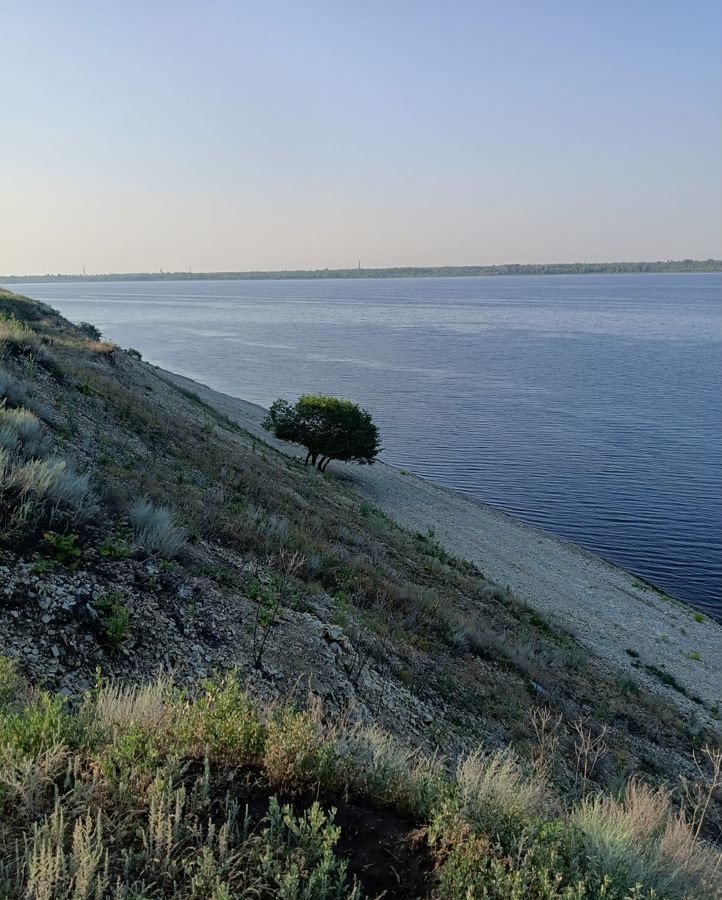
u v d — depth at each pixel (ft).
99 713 16.24
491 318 606.14
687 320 557.74
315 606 35.70
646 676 61.93
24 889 10.32
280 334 469.57
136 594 27.30
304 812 12.78
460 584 65.46
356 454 124.06
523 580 86.07
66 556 26.89
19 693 18.75
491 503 136.05
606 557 111.86
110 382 77.36
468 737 30.19
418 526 100.12
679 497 140.26
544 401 239.91
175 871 11.34
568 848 13.91
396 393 252.01
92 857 10.62
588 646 65.26
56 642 22.86
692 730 47.09
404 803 15.14
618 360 338.34
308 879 11.60
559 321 564.71
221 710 15.90
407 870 12.93
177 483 49.37
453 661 39.04
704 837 30.58
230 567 35.35
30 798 12.17
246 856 11.95
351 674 29.66
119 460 47.96
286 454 120.67
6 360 58.70
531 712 36.11
